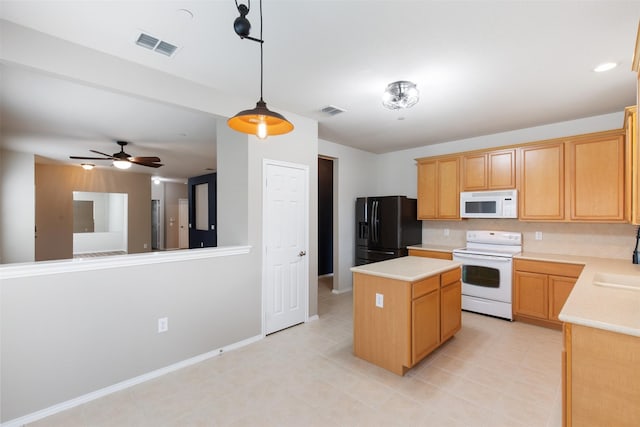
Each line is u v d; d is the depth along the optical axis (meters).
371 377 2.42
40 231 6.90
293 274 3.53
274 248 3.32
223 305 2.89
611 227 3.45
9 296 1.87
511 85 2.69
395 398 2.14
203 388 2.28
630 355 1.31
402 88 2.63
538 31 1.90
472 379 2.38
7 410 1.86
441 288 2.82
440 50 2.13
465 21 1.80
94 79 2.14
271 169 3.28
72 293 2.09
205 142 4.82
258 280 3.17
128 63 2.29
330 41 2.03
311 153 3.67
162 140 4.70
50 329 2.00
